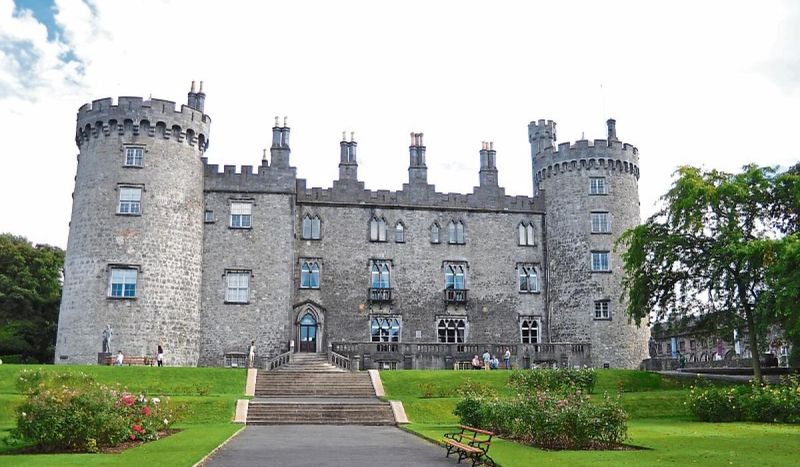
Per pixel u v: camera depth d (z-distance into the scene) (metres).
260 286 46.19
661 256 36.84
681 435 22.45
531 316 50.28
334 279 48.38
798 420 26.92
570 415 19.19
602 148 50.28
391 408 29.08
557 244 50.34
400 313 48.81
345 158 50.31
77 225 42.75
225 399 29.55
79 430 18.44
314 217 49.03
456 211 51.03
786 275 30.08
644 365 46.62
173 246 43.28
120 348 40.84
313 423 27.30
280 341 45.69
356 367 41.12
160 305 42.16
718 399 28.73
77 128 44.53
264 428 25.44
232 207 47.00
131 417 20.50
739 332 38.78
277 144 48.34
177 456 16.95
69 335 41.25
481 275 50.38
